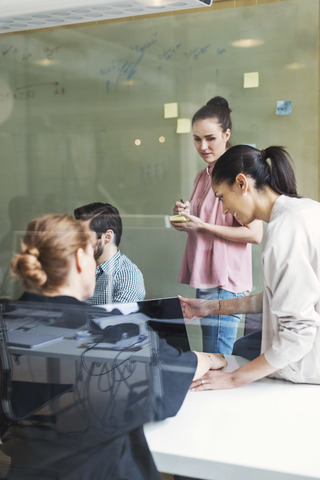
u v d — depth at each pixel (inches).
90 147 54.7
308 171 46.7
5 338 43.3
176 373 44.2
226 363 47.8
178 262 49.7
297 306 43.7
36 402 42.1
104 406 42.0
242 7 48.1
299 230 44.1
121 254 48.4
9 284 45.1
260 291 48.1
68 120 55.5
